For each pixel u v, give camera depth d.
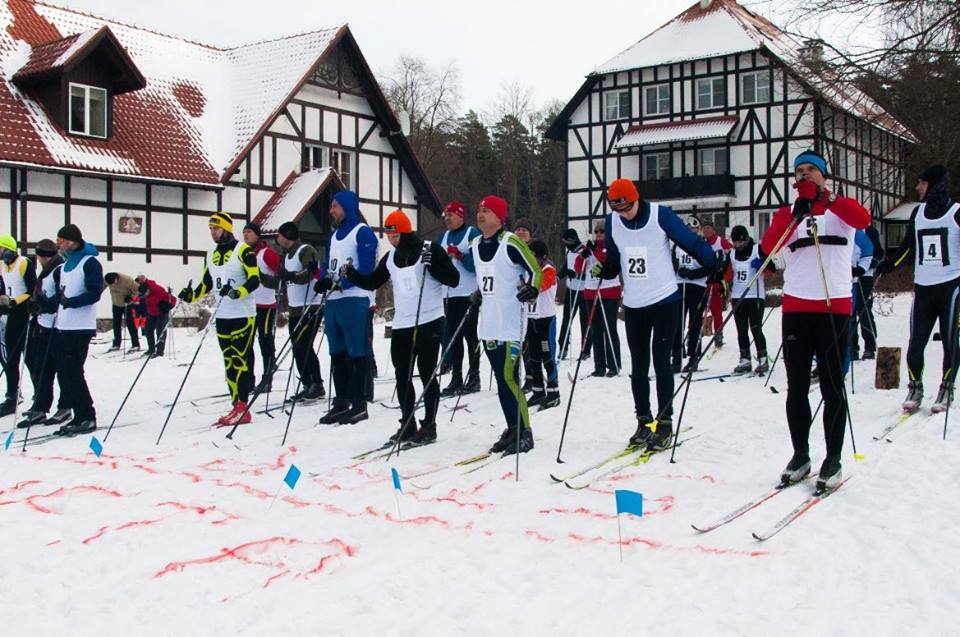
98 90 20.48
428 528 4.15
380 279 6.66
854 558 3.60
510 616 3.09
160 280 21.77
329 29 25.88
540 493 4.78
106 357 14.26
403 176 28.34
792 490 4.66
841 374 4.67
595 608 3.15
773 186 32.19
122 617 3.17
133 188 21.17
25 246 19.14
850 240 4.68
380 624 3.05
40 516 4.49
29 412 7.51
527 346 7.84
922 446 5.57
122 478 5.30
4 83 19.70
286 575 3.55
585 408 7.80
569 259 11.33
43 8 22.30
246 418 7.25
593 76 35.09
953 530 3.90
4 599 3.38
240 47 26.97
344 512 4.46
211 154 22.89
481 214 5.80
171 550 3.90
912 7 11.75
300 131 25.17
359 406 7.23
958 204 6.53
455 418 7.42
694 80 33.47
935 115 13.50
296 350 8.32
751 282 5.21
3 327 8.38
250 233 8.17
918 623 2.94
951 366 6.61
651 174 34.78
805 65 12.47
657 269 5.73
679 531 4.02
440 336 6.38
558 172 59.94
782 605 3.14
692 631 2.93
